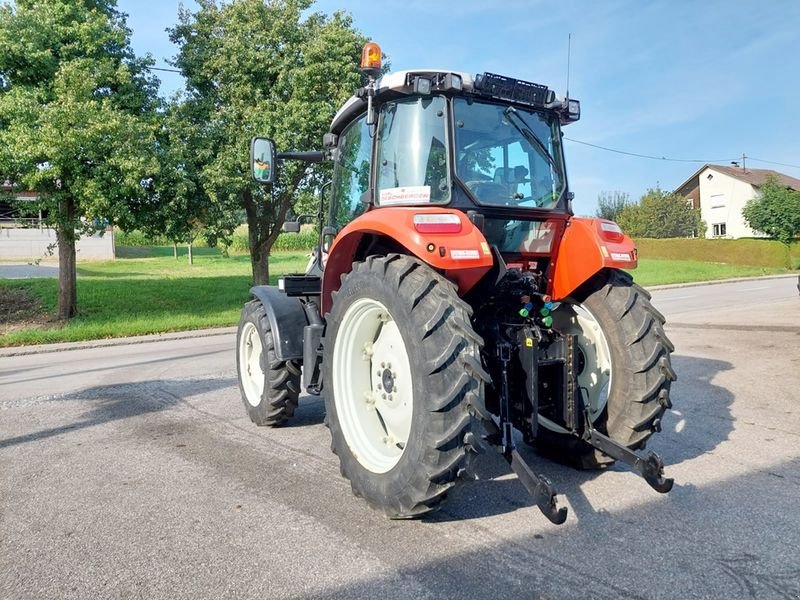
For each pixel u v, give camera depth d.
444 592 2.79
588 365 4.36
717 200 57.28
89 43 15.09
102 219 15.30
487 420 3.23
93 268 32.88
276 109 17.55
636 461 3.54
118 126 14.19
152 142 15.48
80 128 13.87
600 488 4.01
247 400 5.88
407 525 3.50
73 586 2.88
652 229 54.97
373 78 4.15
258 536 3.38
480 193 3.96
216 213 17.33
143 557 3.15
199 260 41.66
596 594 2.76
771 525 3.43
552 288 4.45
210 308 18.16
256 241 20.48
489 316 4.09
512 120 4.16
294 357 5.11
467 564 3.04
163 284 23.61
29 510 3.77
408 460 3.35
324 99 17.92
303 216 5.78
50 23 14.76
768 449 4.74
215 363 9.32
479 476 4.27
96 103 14.30
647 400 4.00
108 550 3.23
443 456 3.23
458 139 3.91
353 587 2.84
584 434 3.86
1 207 37.47
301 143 17.33
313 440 5.20
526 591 2.79
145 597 2.78
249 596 2.78
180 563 3.08
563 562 3.04
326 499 3.90
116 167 14.64
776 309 14.24
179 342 12.73
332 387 3.95
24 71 14.69
